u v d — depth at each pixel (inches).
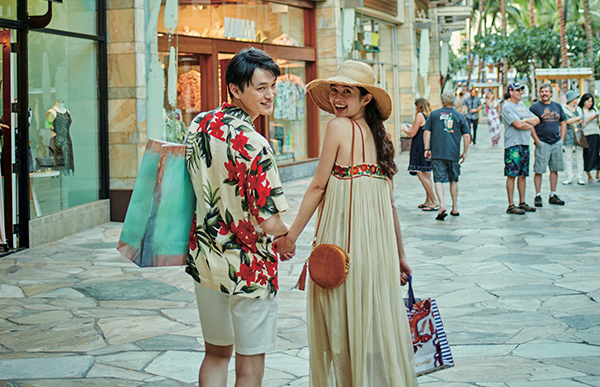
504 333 177.8
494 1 2630.4
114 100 389.4
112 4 384.5
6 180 302.7
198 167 108.8
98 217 380.8
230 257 107.7
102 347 171.2
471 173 613.6
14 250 302.2
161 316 199.5
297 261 275.6
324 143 118.3
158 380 147.8
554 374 146.8
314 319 119.9
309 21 613.6
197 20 486.0
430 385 142.2
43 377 149.8
